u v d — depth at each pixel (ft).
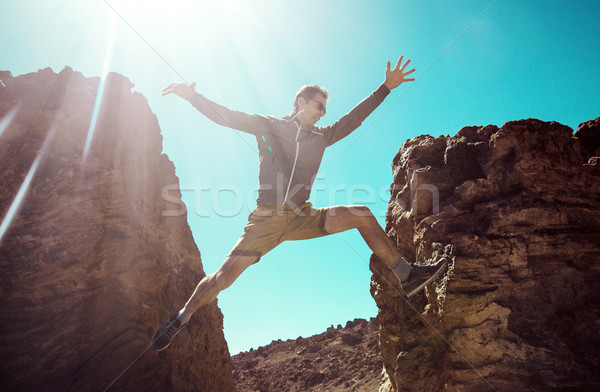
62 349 24.58
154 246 32.37
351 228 13.07
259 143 12.96
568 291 23.40
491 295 23.68
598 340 21.90
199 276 38.52
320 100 13.14
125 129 31.63
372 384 64.18
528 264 23.94
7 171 25.52
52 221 25.90
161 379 27.71
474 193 26.53
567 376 21.58
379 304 32.83
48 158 26.78
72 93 28.50
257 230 12.48
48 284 25.11
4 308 23.94
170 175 36.78
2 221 24.85
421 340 27.89
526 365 22.48
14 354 23.35
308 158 12.84
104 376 25.09
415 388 26.63
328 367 80.64
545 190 24.88
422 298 29.17
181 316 12.62
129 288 28.37
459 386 23.24
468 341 23.58
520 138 26.04
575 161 25.58
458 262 24.26
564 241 23.84
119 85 31.81
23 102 27.43
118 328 26.91
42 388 23.29
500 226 24.52
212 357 36.19
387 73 14.35
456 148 28.68
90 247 26.61
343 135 13.71
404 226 30.71
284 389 76.84
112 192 28.89
